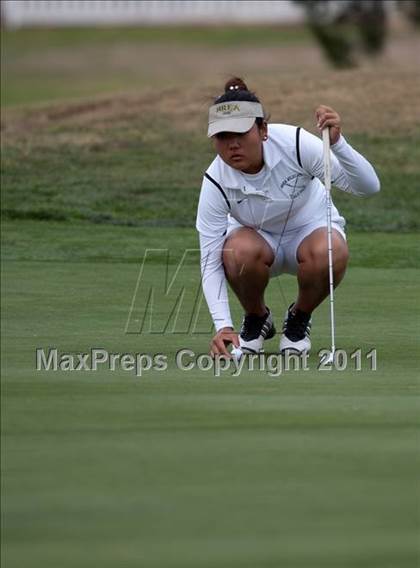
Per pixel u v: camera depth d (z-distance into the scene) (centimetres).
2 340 2566
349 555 1219
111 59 10369
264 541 1254
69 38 11294
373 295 3164
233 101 2252
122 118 5619
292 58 9975
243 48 10606
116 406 1864
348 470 1497
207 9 11812
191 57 10350
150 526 1294
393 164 5034
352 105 5631
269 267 2405
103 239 4197
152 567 1187
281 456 1559
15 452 1582
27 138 5375
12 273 3575
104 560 1205
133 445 1617
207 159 5147
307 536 1266
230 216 2439
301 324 2422
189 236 4269
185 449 1594
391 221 4459
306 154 2302
